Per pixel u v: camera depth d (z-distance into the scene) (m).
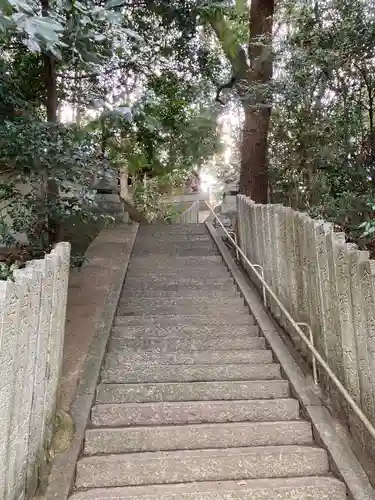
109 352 4.59
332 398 3.70
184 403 3.77
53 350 3.22
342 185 5.82
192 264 7.52
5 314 2.08
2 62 4.39
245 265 6.88
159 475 3.12
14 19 2.15
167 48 7.68
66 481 2.89
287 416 3.75
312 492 2.95
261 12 8.03
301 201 7.15
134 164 10.51
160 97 8.51
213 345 4.81
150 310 5.69
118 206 10.54
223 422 3.69
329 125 6.11
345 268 3.41
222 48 8.91
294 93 6.07
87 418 3.56
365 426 2.92
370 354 3.04
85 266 7.15
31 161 4.01
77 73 5.79
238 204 7.68
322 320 3.86
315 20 5.71
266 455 3.22
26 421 2.51
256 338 4.87
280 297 5.06
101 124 4.78
